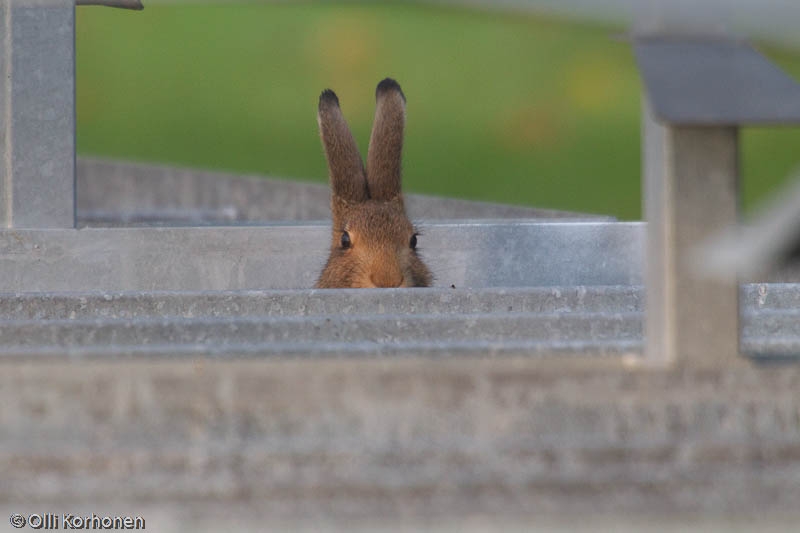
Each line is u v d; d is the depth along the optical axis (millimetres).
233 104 60125
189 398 7930
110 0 15953
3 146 16281
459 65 61281
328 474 7785
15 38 16234
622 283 16766
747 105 6715
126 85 61438
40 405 7930
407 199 24391
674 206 7906
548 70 59812
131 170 28281
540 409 7902
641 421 7891
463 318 11430
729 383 7879
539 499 7746
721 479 7738
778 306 14016
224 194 27859
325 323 11195
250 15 63719
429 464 7789
